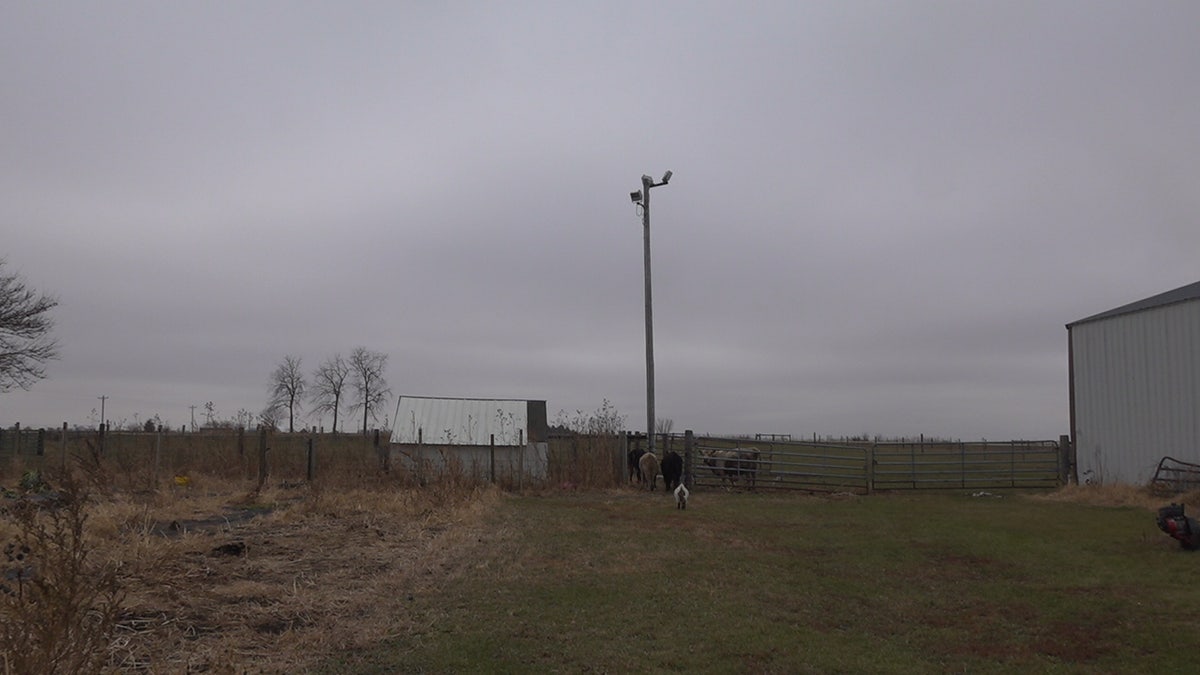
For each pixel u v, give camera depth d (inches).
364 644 305.6
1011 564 511.8
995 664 308.0
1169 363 877.8
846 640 336.8
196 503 730.8
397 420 1117.1
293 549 494.0
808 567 500.4
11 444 1202.0
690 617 364.5
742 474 1066.7
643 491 1047.0
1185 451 855.7
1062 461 1053.2
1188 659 311.7
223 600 354.0
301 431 1745.8
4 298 1150.3
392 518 661.3
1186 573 470.3
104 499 642.8
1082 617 378.3
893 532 653.9
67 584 233.3
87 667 220.5
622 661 296.4
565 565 483.5
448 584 418.9
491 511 755.4
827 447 1127.6
